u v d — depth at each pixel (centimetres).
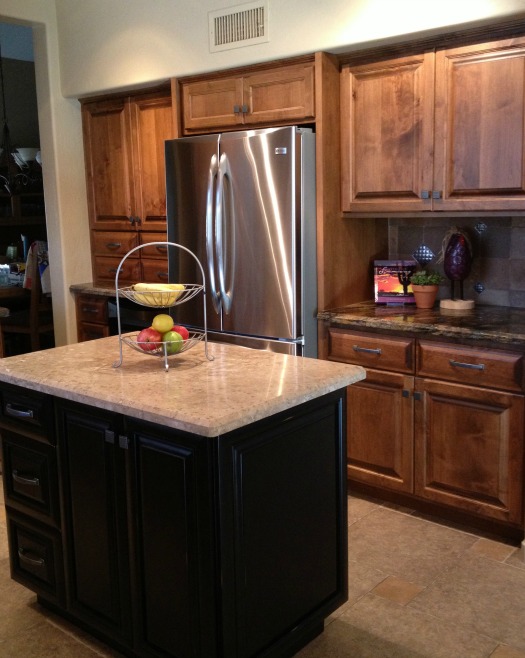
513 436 287
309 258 341
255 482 196
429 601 256
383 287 364
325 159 337
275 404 193
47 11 438
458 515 316
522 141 289
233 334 362
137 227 439
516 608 251
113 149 443
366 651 228
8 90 664
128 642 218
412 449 320
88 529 223
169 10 382
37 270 501
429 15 293
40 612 255
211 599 190
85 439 217
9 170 525
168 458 193
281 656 221
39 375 225
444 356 302
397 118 324
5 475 251
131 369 230
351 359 337
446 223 365
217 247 360
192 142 363
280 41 339
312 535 221
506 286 349
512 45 286
